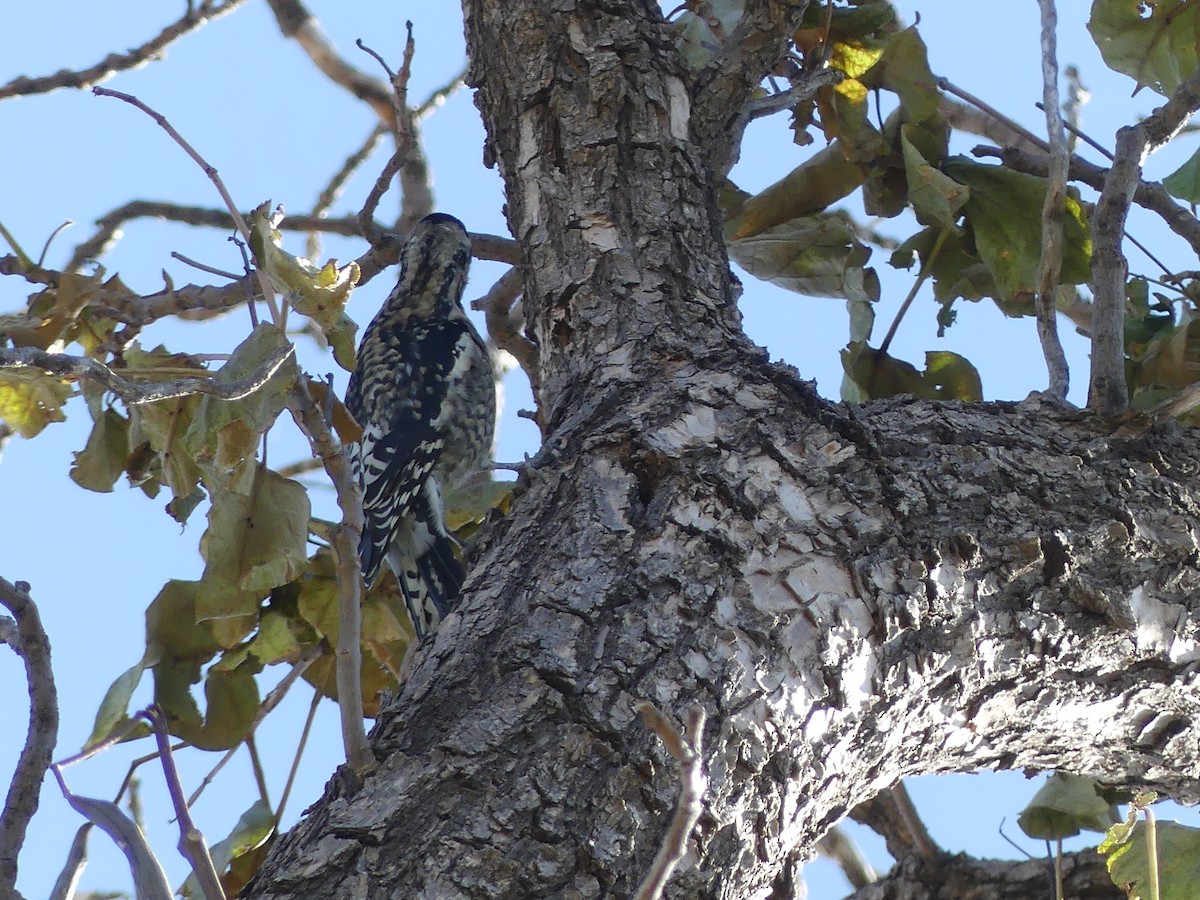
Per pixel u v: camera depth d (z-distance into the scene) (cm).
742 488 536
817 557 519
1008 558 536
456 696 487
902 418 583
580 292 672
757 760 470
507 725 471
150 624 710
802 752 484
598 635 493
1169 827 668
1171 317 791
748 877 461
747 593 506
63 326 715
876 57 802
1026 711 552
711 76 744
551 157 717
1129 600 544
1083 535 548
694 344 629
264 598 732
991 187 783
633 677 480
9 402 625
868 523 532
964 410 595
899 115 819
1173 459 587
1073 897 878
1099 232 611
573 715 472
